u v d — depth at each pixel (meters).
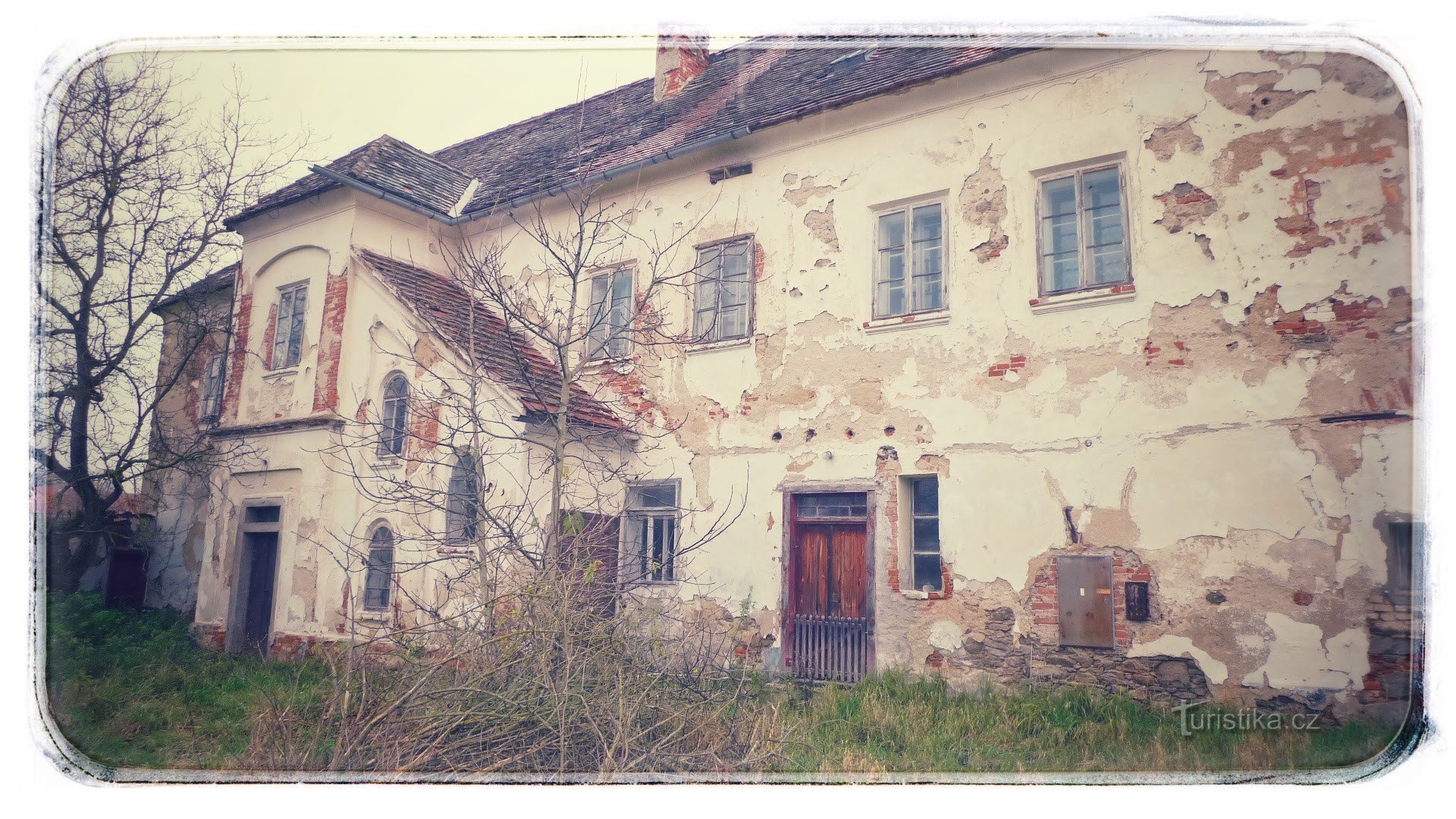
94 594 13.95
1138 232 8.15
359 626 10.70
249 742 6.80
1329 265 7.29
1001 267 8.85
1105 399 8.11
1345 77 7.39
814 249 10.19
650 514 10.97
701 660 7.93
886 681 8.47
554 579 6.87
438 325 10.88
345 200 12.23
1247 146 7.74
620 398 11.41
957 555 8.67
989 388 8.75
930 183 9.44
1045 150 8.76
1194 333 7.77
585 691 6.25
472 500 8.77
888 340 9.48
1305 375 7.27
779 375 10.20
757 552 9.96
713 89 12.78
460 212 13.23
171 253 13.10
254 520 12.65
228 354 13.57
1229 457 7.47
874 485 9.30
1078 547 8.04
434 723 5.88
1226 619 7.29
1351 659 6.81
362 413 11.50
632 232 11.73
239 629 12.24
